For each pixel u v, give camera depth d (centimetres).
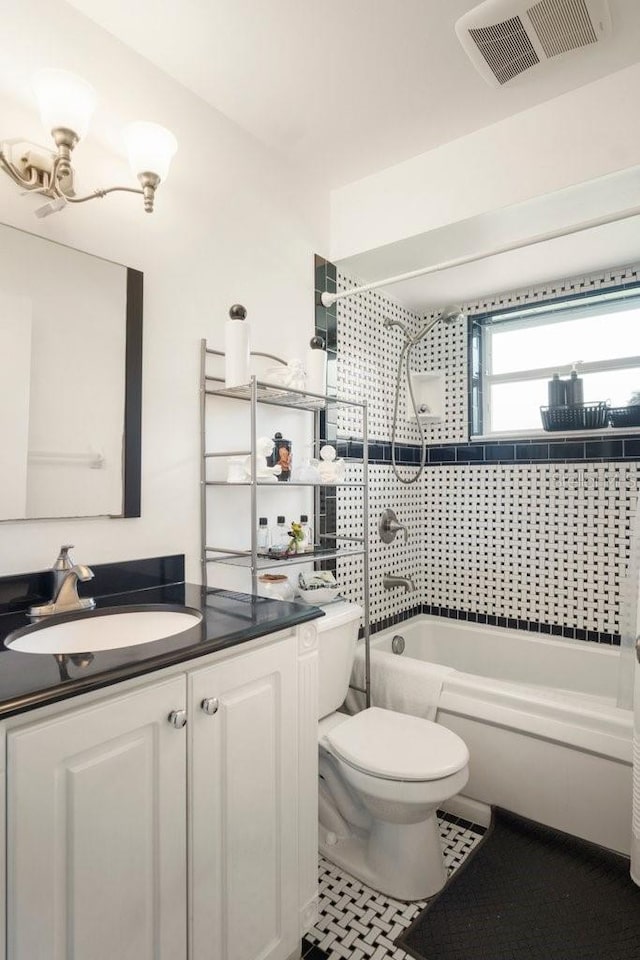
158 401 163
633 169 169
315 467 203
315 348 201
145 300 160
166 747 99
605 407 238
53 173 130
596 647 247
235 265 190
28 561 133
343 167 221
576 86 177
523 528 271
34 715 81
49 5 138
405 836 155
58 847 83
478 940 137
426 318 309
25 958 78
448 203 206
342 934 140
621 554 243
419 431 296
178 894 100
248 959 115
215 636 109
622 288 247
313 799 136
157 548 162
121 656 96
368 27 152
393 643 262
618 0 141
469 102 184
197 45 157
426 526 306
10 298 129
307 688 134
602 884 153
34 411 133
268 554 182
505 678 268
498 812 182
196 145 177
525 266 246
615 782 159
